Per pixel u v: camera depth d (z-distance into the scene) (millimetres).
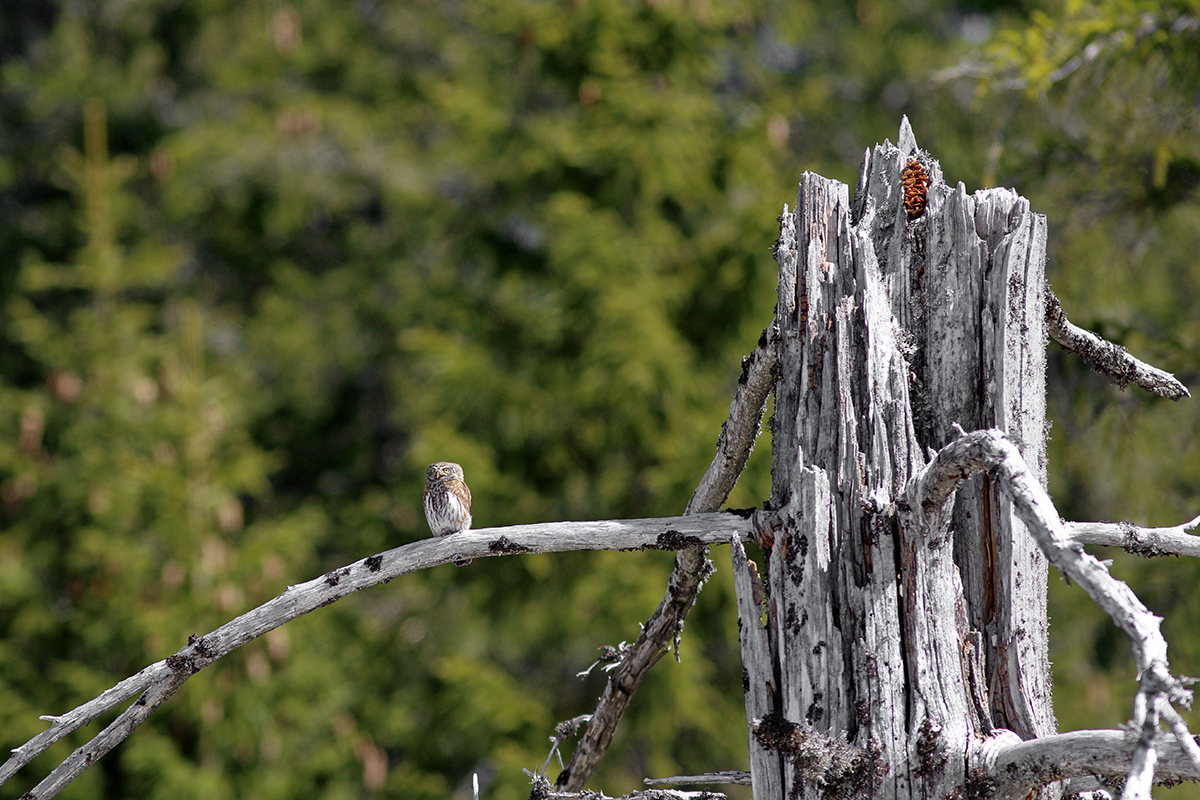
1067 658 12641
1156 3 8203
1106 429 8766
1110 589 2844
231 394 15180
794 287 3994
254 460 14203
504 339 15078
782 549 3811
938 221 3967
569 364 14273
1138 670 2738
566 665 16438
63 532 14227
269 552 13766
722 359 14016
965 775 3451
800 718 3660
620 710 5352
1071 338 4770
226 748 13125
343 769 14250
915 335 3963
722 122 14539
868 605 3625
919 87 15344
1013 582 3713
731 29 16281
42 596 13898
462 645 16781
